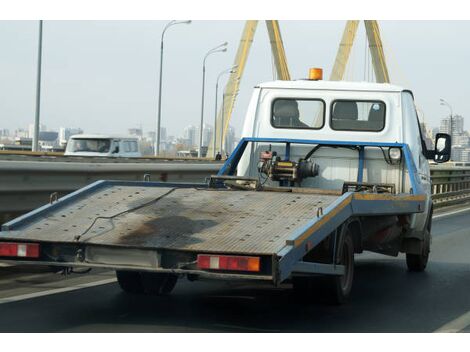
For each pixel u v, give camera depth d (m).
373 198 7.79
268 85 10.04
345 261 7.89
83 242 6.38
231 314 7.38
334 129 9.82
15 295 8.02
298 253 6.22
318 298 7.82
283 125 9.95
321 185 9.85
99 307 7.53
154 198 7.53
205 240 6.30
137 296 8.18
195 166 15.10
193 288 8.85
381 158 9.77
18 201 10.49
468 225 18.86
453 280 10.14
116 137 31.44
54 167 10.88
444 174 26.02
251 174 9.95
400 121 9.76
